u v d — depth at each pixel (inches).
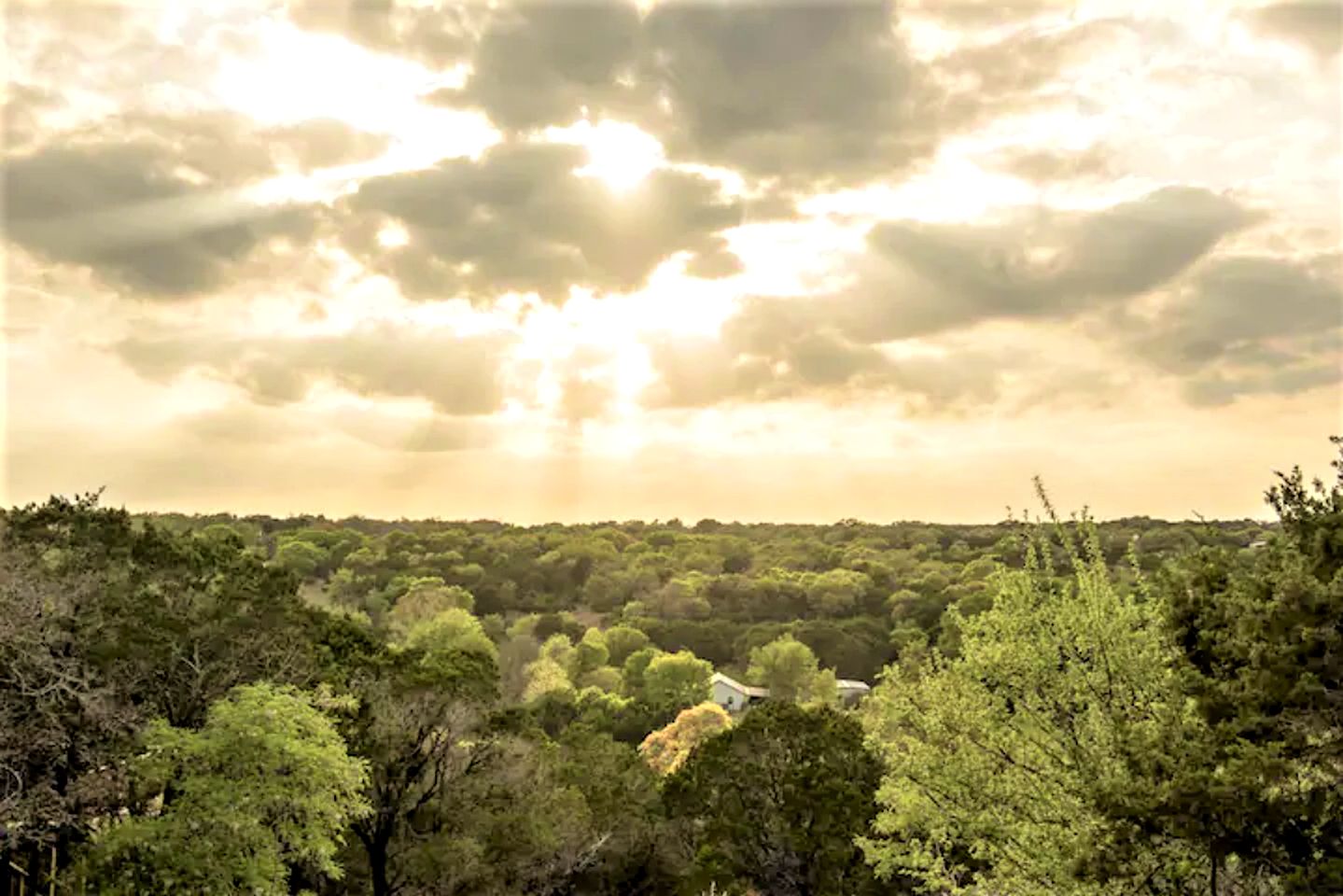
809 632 5147.6
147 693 948.6
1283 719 436.8
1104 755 611.5
